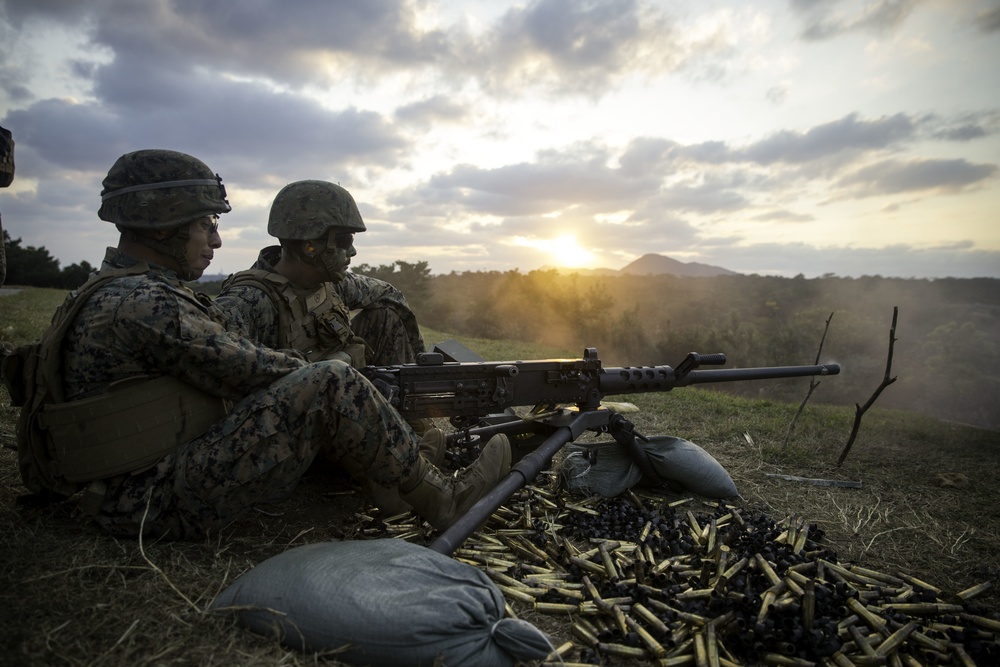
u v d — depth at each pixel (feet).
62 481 9.42
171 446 9.44
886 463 20.07
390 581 7.73
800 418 26.71
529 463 11.89
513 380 14.02
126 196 9.61
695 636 8.75
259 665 6.98
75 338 9.12
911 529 14.61
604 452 15.67
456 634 7.27
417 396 13.25
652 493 15.85
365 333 17.08
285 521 11.87
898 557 13.15
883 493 17.16
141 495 9.28
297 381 9.73
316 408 9.72
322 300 13.92
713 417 25.45
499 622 7.63
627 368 15.47
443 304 209.77
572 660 8.50
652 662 8.61
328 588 7.56
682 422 24.29
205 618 7.70
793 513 14.11
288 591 7.66
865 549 13.46
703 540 12.12
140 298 9.05
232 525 11.12
